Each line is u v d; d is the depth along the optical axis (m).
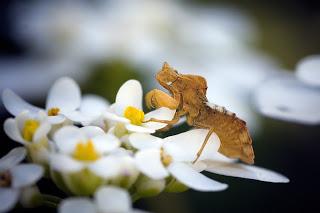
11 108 0.06
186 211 0.08
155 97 0.06
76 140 0.06
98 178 0.06
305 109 0.08
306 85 0.08
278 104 0.08
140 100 0.06
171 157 0.06
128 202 0.05
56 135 0.06
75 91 0.07
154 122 0.06
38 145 0.06
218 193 0.08
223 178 0.08
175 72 0.06
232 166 0.06
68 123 0.06
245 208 0.08
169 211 0.08
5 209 0.05
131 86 0.06
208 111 0.06
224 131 0.06
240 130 0.06
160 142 0.06
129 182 0.06
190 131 0.06
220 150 0.06
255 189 0.08
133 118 0.06
